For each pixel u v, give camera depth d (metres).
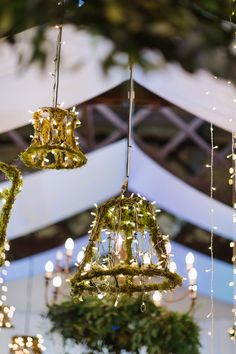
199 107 3.63
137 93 3.92
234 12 0.74
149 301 4.79
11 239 5.57
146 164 5.35
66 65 0.79
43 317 4.85
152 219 2.80
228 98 3.26
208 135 5.31
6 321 4.03
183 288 6.34
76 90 3.62
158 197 5.54
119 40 0.73
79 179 5.25
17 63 0.77
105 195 5.50
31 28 0.74
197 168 5.37
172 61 0.74
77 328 4.74
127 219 2.79
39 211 5.36
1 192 2.89
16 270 6.27
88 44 0.76
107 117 5.22
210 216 5.45
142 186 5.49
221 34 0.73
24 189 5.18
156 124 5.31
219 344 6.41
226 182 5.32
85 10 0.72
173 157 5.34
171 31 0.72
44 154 2.66
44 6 0.72
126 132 5.24
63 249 6.05
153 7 0.72
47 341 5.32
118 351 4.75
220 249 5.90
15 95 3.53
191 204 5.45
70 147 2.59
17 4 0.71
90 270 2.68
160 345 4.71
